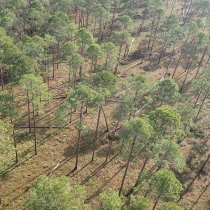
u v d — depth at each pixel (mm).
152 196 48438
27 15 95312
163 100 69375
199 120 73312
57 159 60250
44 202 35938
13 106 58562
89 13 111062
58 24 85500
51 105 73750
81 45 85500
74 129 67438
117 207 40688
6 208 50500
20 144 62281
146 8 122875
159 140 51438
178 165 48906
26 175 56344
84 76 79312
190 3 130250
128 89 65875
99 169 58938
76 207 36438
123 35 87938
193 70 94438
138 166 60031
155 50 102188
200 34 87125
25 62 64250
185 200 54750
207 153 64625
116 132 66688
